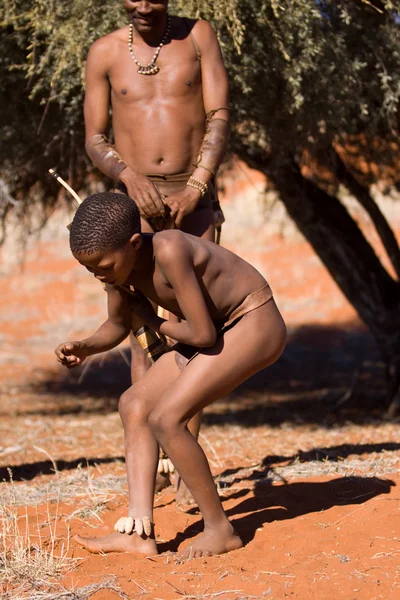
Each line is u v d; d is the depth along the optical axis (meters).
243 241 36.66
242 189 36.69
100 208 6.95
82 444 16.00
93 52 9.37
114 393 24.55
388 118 14.40
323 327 32.88
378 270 19.08
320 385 24.97
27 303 34.69
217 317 7.52
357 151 16.80
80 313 33.97
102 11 12.64
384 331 19.02
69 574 7.39
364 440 14.56
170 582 7.00
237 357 7.40
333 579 6.93
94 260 6.96
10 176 16.61
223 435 16.20
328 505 9.10
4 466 13.02
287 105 13.45
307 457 11.87
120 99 9.27
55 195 18.03
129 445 7.77
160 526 8.68
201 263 7.22
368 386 23.97
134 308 7.66
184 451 7.37
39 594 6.95
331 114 13.75
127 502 9.62
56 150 15.87
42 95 14.42
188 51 9.18
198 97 9.25
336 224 18.69
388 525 8.10
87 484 10.55
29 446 15.77
